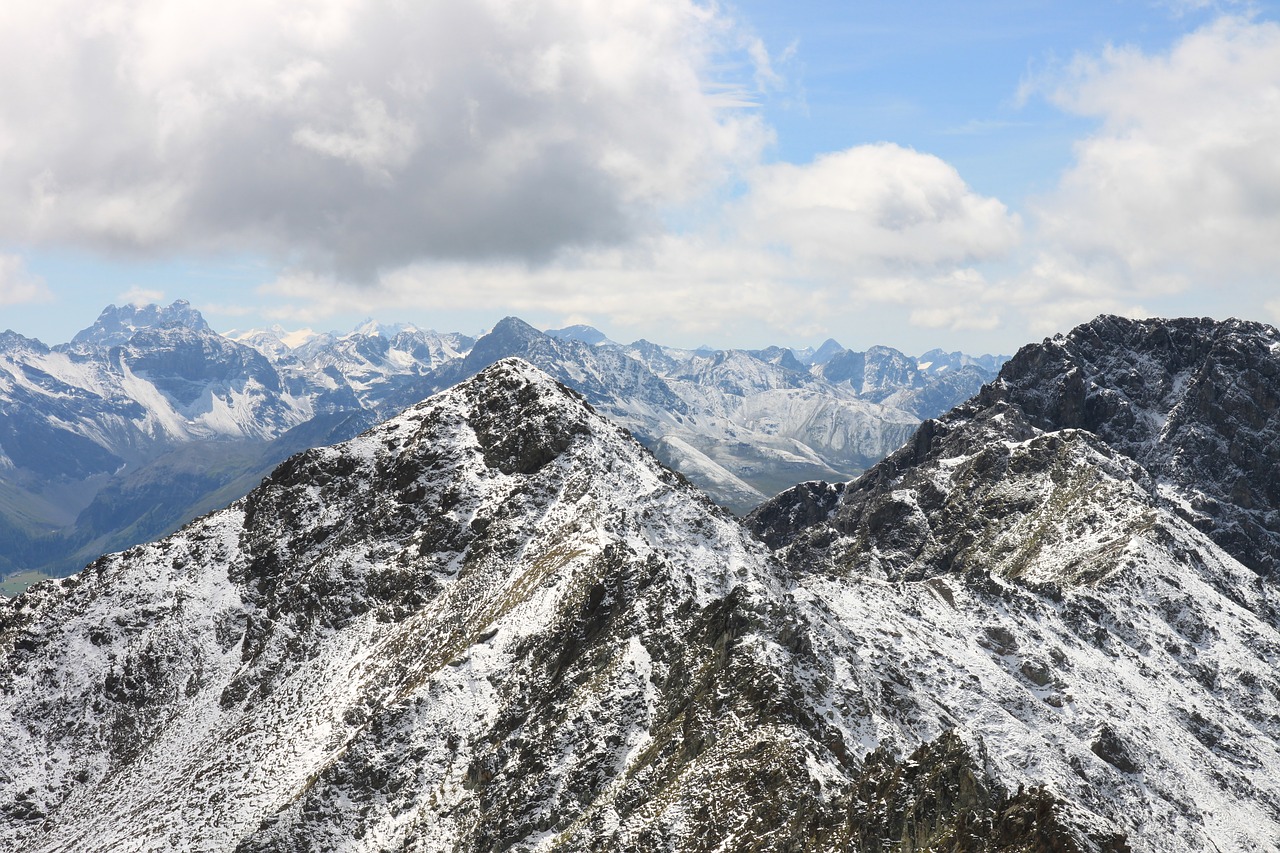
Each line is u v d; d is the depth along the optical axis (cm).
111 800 16338
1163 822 14900
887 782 7850
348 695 16012
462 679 14162
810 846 8106
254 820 13912
